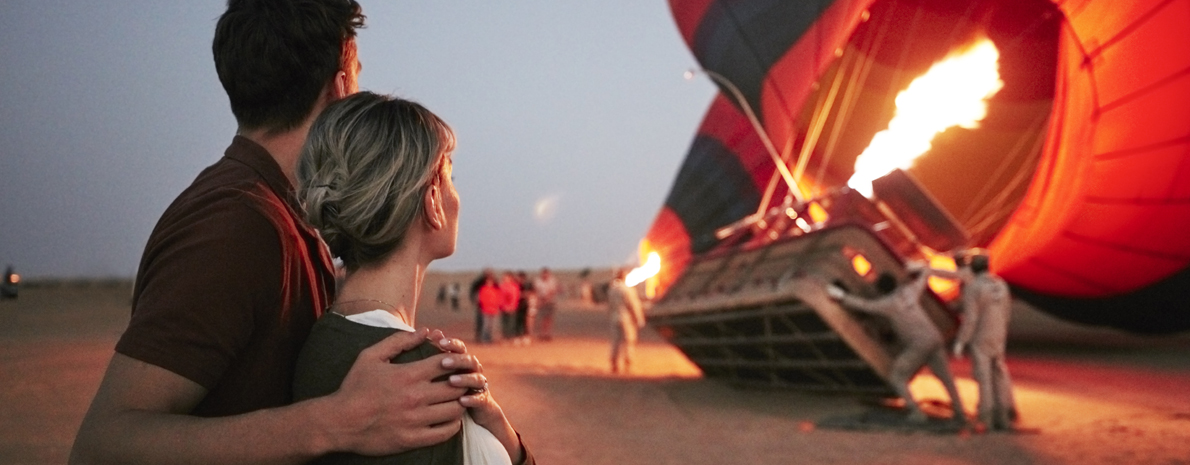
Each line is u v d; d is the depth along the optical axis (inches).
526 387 408.8
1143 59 451.5
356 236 55.0
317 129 57.2
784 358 370.6
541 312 770.2
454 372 52.6
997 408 303.4
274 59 63.8
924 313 310.8
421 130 56.8
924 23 667.4
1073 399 371.6
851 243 333.4
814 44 554.6
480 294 726.5
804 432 299.3
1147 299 584.1
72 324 761.6
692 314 396.2
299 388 55.4
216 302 52.2
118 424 49.3
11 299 1051.9
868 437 289.1
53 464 213.8
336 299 58.3
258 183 60.6
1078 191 518.3
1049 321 892.0
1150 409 338.3
